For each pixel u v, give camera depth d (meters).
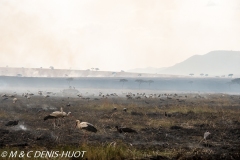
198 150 29.64
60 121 48.25
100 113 61.69
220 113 62.78
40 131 39.59
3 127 42.81
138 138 37.19
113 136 37.75
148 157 26.83
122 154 26.88
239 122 50.78
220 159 27.55
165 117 57.00
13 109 69.69
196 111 65.75
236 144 34.53
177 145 33.69
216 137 38.59
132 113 61.69
